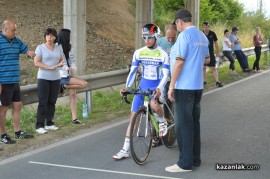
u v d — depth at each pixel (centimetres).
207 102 1088
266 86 1351
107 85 976
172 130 689
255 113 954
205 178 549
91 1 2341
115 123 867
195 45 555
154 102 616
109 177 555
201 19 2808
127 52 1892
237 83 1423
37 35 1697
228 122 866
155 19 2506
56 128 795
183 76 559
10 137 739
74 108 843
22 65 1423
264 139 736
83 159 633
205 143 713
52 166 603
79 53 1262
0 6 1870
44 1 2078
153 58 621
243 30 3161
